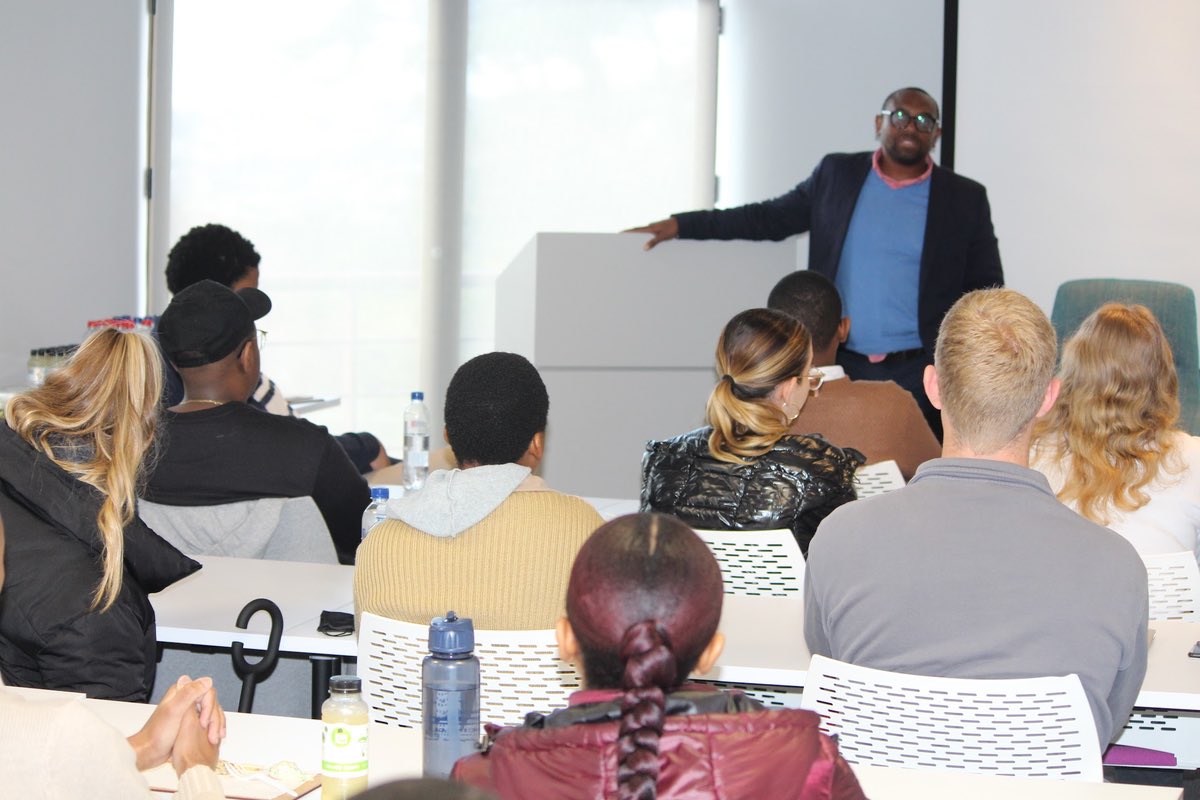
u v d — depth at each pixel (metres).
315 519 2.82
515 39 6.09
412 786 0.67
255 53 6.12
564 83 6.10
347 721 1.41
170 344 2.77
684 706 1.00
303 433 2.83
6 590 1.90
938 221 4.53
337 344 6.26
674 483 2.49
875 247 4.59
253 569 2.61
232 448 2.76
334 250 6.21
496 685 1.76
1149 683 1.86
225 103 6.13
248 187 6.17
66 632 1.90
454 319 6.20
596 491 4.47
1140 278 5.13
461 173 6.14
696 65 6.05
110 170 5.97
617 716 1.00
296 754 1.56
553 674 1.74
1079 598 1.58
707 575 1.07
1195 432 4.58
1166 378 2.44
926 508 1.66
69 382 1.96
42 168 5.70
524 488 1.89
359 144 6.16
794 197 4.62
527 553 1.84
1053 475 2.55
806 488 2.42
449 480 1.87
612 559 1.06
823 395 3.07
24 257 5.66
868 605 1.66
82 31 5.81
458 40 6.07
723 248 4.49
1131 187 5.11
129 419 1.95
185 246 3.89
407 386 6.27
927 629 1.63
